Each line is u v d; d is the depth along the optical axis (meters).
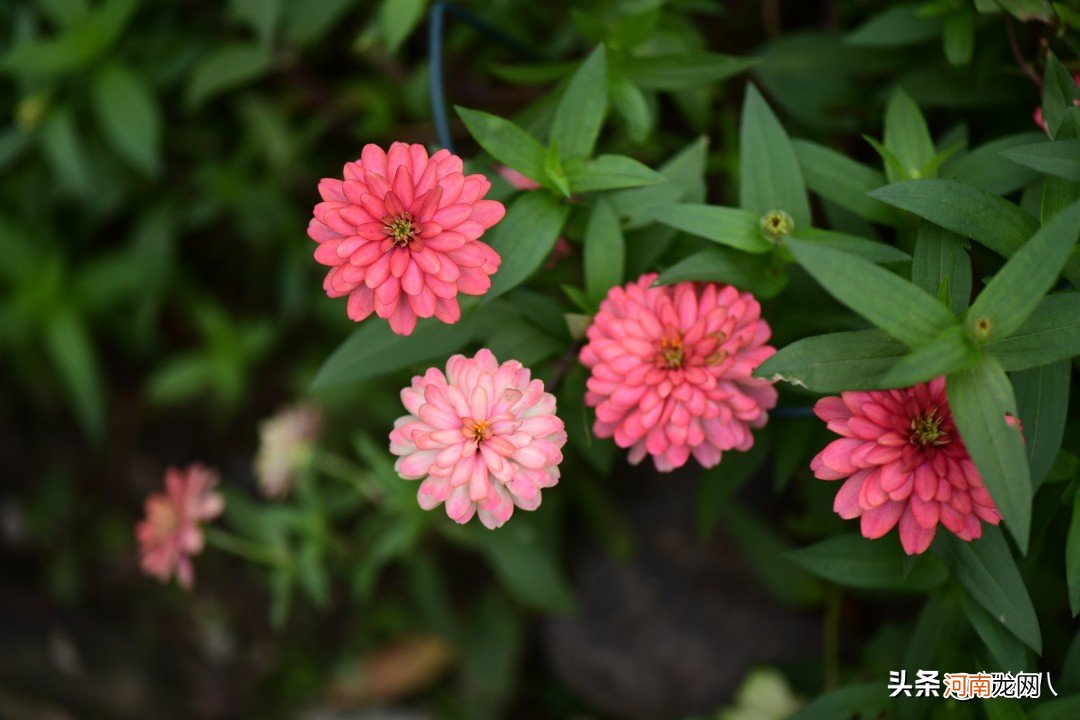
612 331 0.49
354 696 0.86
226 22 0.74
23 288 0.79
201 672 0.88
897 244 0.55
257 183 0.79
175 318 0.93
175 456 0.93
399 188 0.47
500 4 0.66
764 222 0.50
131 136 0.71
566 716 0.82
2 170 0.82
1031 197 0.52
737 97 0.65
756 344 0.50
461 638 0.81
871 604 0.68
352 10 0.72
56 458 0.95
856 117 0.62
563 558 0.79
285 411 0.83
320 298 0.80
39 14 0.78
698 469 0.76
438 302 0.48
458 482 0.47
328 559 0.78
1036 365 0.45
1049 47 0.54
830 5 0.64
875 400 0.46
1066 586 0.55
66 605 0.89
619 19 0.60
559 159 0.52
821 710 0.53
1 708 0.81
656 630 0.75
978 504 0.45
